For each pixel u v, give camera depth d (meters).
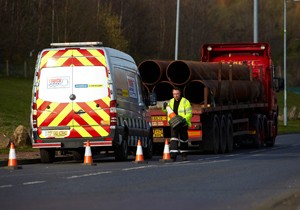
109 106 48.34
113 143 48.31
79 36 187.50
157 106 61.28
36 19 183.00
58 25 183.50
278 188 30.72
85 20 189.38
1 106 115.62
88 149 46.38
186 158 50.00
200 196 27.84
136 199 26.95
